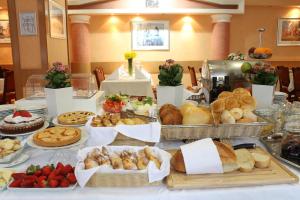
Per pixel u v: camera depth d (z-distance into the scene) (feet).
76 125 3.90
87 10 15.84
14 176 2.57
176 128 3.17
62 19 11.84
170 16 17.43
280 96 5.17
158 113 3.65
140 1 15.99
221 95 3.79
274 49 18.13
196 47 17.85
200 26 17.66
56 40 10.96
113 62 17.67
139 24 17.38
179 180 2.53
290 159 2.89
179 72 4.12
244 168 2.65
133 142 3.06
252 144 3.23
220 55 16.96
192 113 3.23
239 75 4.96
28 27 9.66
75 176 2.47
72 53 16.49
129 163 2.51
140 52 17.72
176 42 17.72
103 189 2.47
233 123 3.20
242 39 17.88
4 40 17.31
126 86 9.98
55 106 4.37
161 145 3.35
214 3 16.26
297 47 18.25
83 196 2.38
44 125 3.92
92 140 3.08
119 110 4.50
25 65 9.87
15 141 3.20
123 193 2.42
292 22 17.93
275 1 16.81
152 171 2.45
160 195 2.39
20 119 3.69
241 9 16.39
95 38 17.38
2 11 17.04
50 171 2.59
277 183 2.50
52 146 3.11
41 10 9.52
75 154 3.20
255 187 2.47
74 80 5.69
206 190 2.44
